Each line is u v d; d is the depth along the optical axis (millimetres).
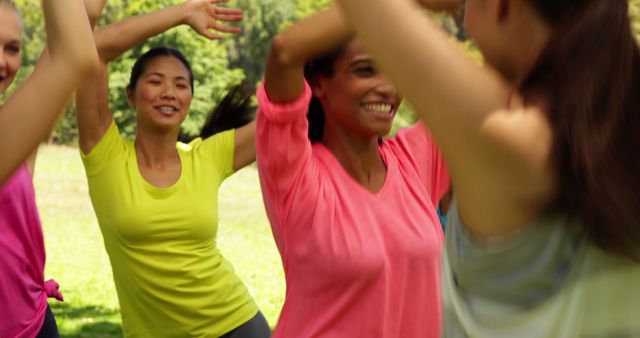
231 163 5301
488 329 1771
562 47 1722
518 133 1609
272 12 30359
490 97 1610
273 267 12938
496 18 1790
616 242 1667
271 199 3201
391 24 1646
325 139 3387
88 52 2168
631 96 1715
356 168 3320
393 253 3178
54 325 4582
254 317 5234
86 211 17672
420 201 3330
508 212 1669
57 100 2135
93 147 4934
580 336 1732
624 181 1658
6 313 4215
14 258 4160
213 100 20844
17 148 2107
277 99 2924
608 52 1714
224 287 5121
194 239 5039
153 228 4957
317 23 2678
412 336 3211
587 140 1648
